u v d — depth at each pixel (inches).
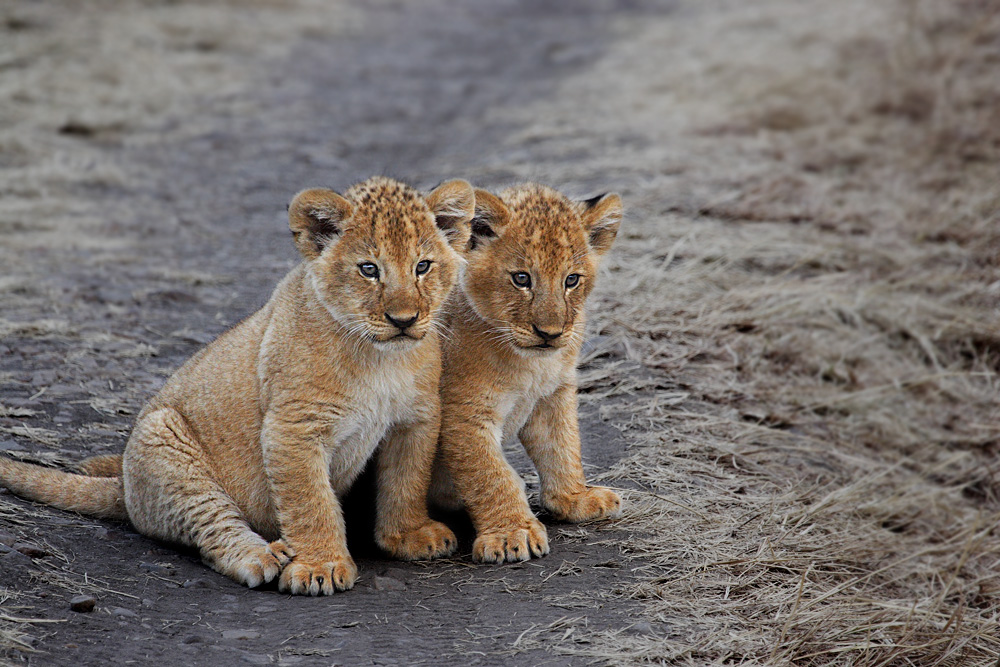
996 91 847.7
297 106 946.7
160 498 316.2
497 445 334.3
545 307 325.4
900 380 519.5
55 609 275.0
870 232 646.5
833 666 289.6
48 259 573.9
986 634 330.0
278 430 306.2
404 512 329.7
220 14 1197.1
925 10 1021.8
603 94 963.3
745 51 1035.9
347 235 307.3
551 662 267.7
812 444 446.9
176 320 508.7
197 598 293.6
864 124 817.5
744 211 650.2
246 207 698.8
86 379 432.1
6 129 781.9
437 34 1289.4
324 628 281.4
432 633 281.4
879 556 377.1
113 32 1057.5
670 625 291.7
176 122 874.1
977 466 482.9
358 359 308.2
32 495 335.3
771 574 331.0
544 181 690.8
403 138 867.4
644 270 557.9
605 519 355.3
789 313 533.6
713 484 390.9
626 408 440.8
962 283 598.9
